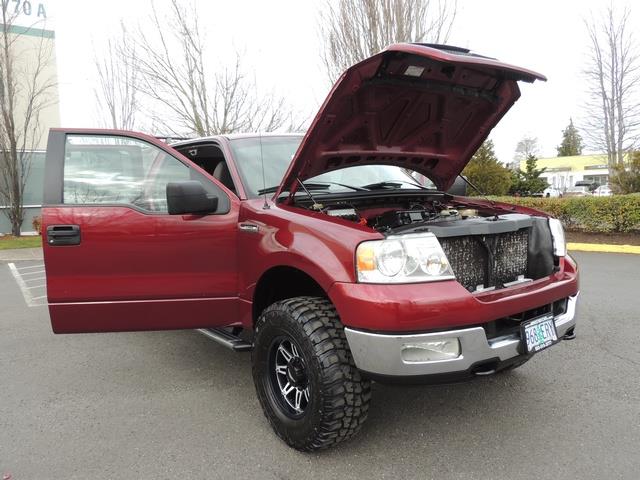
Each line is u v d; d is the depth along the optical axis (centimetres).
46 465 291
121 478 277
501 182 2234
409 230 280
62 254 344
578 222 1241
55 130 362
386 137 362
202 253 344
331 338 274
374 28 1403
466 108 360
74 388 402
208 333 379
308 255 282
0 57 1534
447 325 254
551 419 328
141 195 354
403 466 280
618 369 408
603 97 2077
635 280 758
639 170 1647
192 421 341
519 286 299
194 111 1494
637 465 273
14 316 646
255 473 278
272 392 314
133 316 354
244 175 362
